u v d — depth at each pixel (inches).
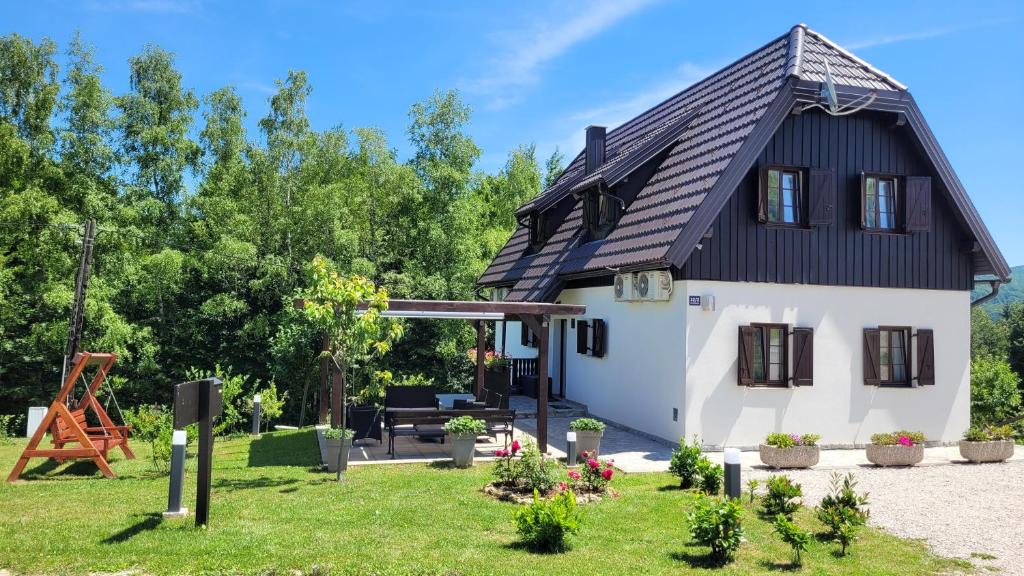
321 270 392.8
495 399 559.2
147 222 1087.0
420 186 1133.7
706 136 587.5
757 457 488.7
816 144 534.9
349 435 402.6
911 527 319.0
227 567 246.1
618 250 574.6
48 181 1011.9
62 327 921.5
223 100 1205.7
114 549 263.4
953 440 553.6
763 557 270.7
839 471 443.5
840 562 266.5
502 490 360.8
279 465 459.2
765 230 522.0
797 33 572.7
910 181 546.0
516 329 917.2
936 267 561.3
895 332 554.6
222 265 1074.1
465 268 1094.4
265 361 1077.8
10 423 978.1
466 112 1145.4
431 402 574.9
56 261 936.9
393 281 1072.8
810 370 521.7
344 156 1195.3
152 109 1098.7
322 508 327.3
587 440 457.1
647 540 289.9
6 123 979.3
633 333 585.6
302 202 1084.5
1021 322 1430.9
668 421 524.7
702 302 504.7
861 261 542.6
